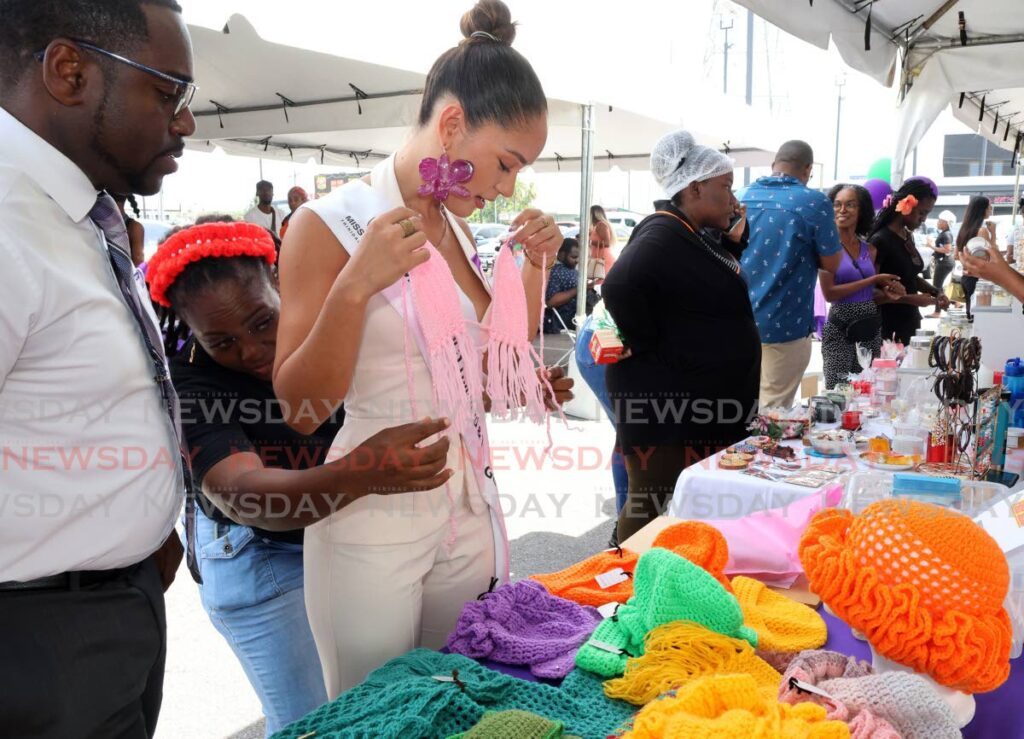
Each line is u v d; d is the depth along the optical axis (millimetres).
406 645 1398
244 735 2475
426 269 1279
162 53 1082
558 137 8422
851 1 4875
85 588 1161
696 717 854
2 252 985
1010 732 1141
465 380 1361
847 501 1623
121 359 1131
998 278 2594
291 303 1264
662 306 2754
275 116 7094
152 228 7570
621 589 1577
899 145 6102
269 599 1721
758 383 2922
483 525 1522
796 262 3992
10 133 1043
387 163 1375
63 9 1009
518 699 1163
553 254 1499
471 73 1233
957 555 976
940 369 2619
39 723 1099
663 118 6156
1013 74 5648
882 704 945
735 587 1511
